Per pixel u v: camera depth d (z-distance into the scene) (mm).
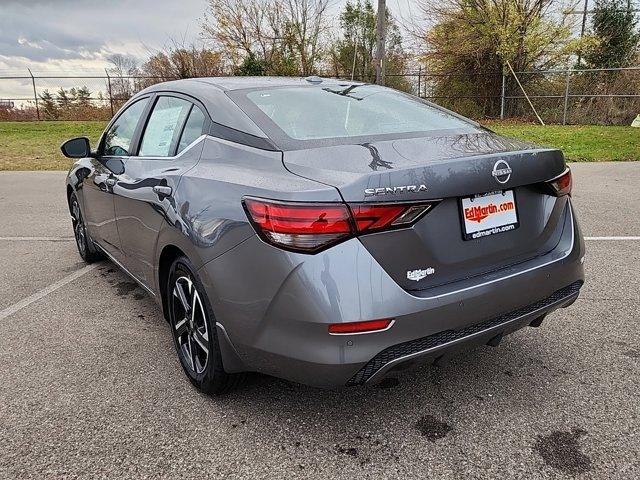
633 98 18047
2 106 22531
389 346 1987
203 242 2287
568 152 11383
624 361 2852
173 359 2979
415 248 2041
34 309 3699
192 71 25203
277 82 3088
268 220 2006
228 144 2520
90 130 18047
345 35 27859
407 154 2205
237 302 2148
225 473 2082
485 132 2773
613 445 2193
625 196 7008
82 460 2154
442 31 20938
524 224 2395
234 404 2529
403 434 2301
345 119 2660
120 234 3451
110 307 3727
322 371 1968
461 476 2047
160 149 3086
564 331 3209
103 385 2707
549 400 2520
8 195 8172
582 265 2654
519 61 20062
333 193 1927
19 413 2469
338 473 2076
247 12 25609
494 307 2215
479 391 2611
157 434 2314
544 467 2080
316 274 1926
